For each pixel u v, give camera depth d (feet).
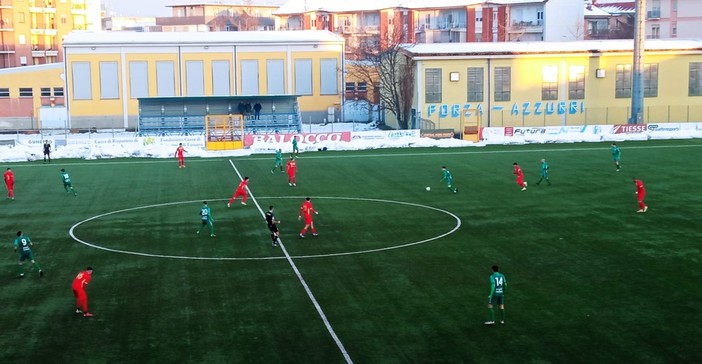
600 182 185.88
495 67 305.94
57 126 351.87
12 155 242.99
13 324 92.02
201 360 80.23
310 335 87.10
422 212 154.81
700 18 482.28
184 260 120.26
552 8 481.87
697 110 317.22
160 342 85.56
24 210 162.30
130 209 161.68
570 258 117.91
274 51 357.61
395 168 215.31
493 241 129.80
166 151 250.16
